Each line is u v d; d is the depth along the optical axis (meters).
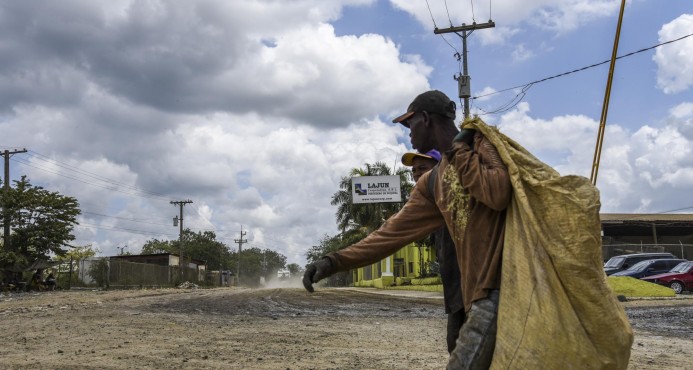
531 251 1.95
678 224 45.38
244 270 158.38
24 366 5.95
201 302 18.48
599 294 1.87
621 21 12.51
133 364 6.11
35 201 36.62
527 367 1.92
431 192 2.41
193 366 6.01
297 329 9.87
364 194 51.81
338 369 5.89
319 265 2.42
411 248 53.22
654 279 26.30
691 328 10.40
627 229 49.03
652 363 6.26
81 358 6.48
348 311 14.71
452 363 2.15
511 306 1.99
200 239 123.19
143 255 71.19
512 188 2.04
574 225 1.89
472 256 2.16
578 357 1.87
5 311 14.20
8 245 35.94
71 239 37.66
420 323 11.22
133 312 13.59
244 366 6.04
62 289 38.47
